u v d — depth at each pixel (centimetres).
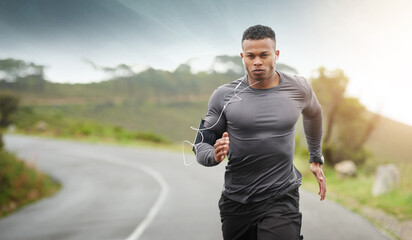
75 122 5788
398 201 848
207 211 948
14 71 8312
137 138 4031
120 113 8088
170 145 3681
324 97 2159
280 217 263
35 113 6116
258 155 265
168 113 8138
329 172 1634
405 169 1127
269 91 266
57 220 1005
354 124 2334
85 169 2294
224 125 277
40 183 1702
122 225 856
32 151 3198
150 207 1078
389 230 629
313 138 305
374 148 2573
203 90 9400
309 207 873
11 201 1437
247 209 273
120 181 1792
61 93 8912
